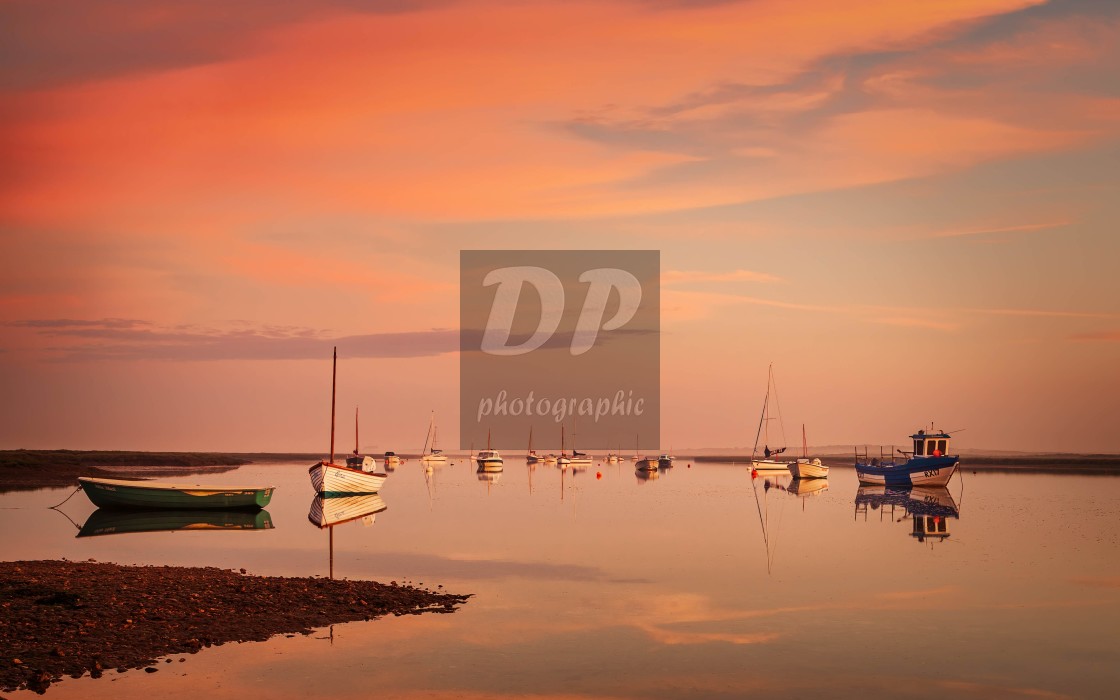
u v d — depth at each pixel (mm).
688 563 37625
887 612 28109
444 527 52156
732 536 47625
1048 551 41812
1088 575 34906
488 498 79062
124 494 61562
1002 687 20688
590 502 73562
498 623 26000
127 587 28594
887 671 21828
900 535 48375
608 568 36125
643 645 23875
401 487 99312
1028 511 64312
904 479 97125
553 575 34344
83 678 19875
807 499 77312
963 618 27281
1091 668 22141
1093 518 58562
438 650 23031
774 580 33531
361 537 46750
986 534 48719
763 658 22797
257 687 19766
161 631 23578
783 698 19797
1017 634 25344
